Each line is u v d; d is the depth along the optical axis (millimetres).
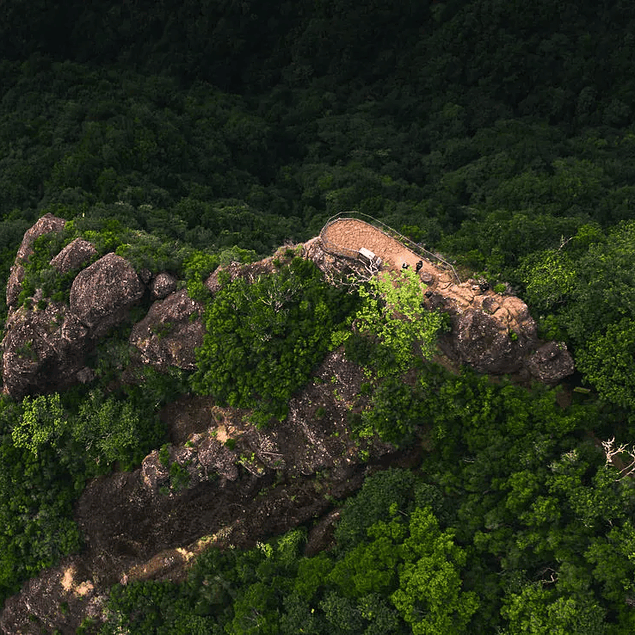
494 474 30531
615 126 67625
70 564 38281
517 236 36344
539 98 69312
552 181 50781
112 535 37906
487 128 65938
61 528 38250
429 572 29328
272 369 34375
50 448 38969
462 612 28906
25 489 38562
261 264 36375
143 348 37688
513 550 29000
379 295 33875
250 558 34938
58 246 39125
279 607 32781
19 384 38906
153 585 36344
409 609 29297
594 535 28547
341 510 34375
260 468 35656
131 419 38031
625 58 68312
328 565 32062
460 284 34969
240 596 33531
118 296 37031
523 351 32844
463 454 32125
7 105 66938
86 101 66312
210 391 36125
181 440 37969
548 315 33156
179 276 38406
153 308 37719
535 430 30250
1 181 55156
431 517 30859
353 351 33531
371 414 33031
